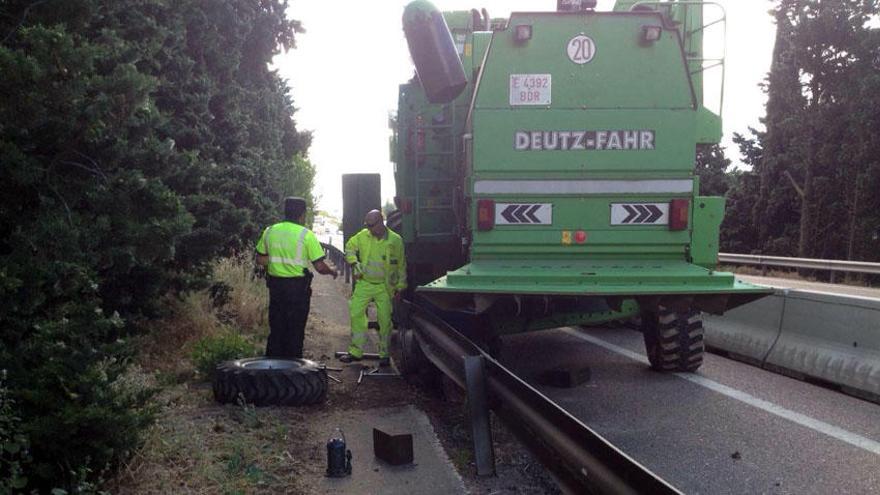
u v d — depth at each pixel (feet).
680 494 8.25
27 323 12.80
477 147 22.54
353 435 19.22
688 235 22.76
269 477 15.72
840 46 117.70
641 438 20.20
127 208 14.74
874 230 107.14
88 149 14.74
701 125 25.13
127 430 13.46
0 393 11.48
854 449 19.12
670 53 22.67
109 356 13.87
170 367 24.45
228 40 36.81
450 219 29.35
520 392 14.62
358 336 29.63
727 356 32.07
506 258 22.77
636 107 22.61
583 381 26.84
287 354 25.70
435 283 21.47
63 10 14.32
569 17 22.52
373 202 38.63
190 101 28.58
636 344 35.50
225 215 28.02
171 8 26.66
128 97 14.44
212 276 30.66
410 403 22.70
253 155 39.60
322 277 76.13
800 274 86.53
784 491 16.33
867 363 24.31
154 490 14.38
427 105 29.40
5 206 13.91
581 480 11.65
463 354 18.45
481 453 16.65
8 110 12.82
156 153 16.24
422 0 22.89
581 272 21.44
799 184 125.80
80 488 12.37
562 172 22.59
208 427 18.72
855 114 108.27
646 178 22.67
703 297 21.94
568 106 22.57
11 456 11.63
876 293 61.26
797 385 26.27
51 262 12.93
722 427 21.16
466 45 28.58
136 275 20.92
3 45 13.71
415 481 15.99
